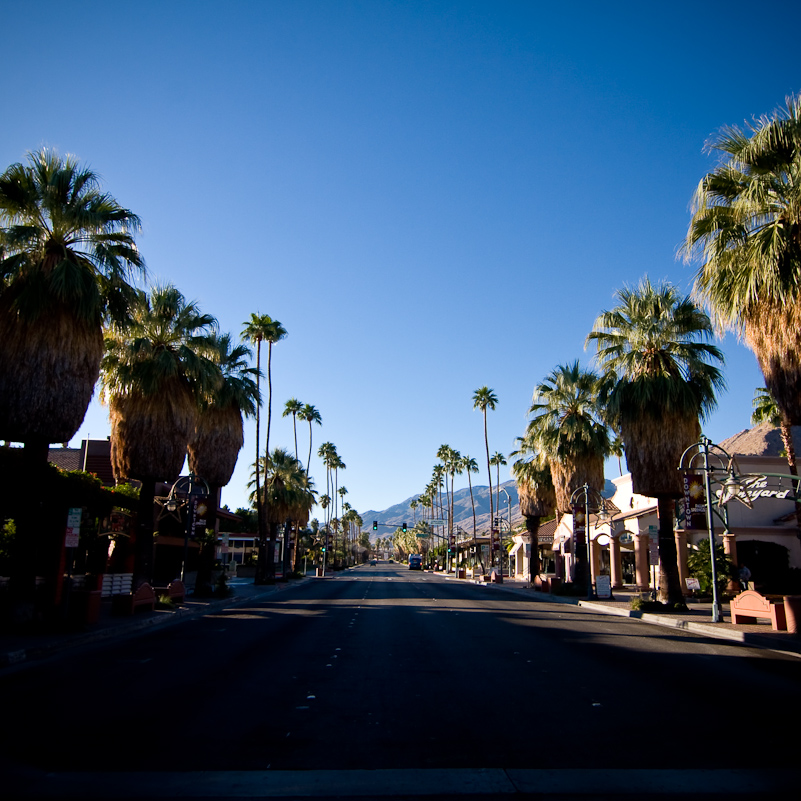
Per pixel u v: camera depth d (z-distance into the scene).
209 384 23.81
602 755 6.29
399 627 18.08
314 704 8.41
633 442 24.69
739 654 13.59
